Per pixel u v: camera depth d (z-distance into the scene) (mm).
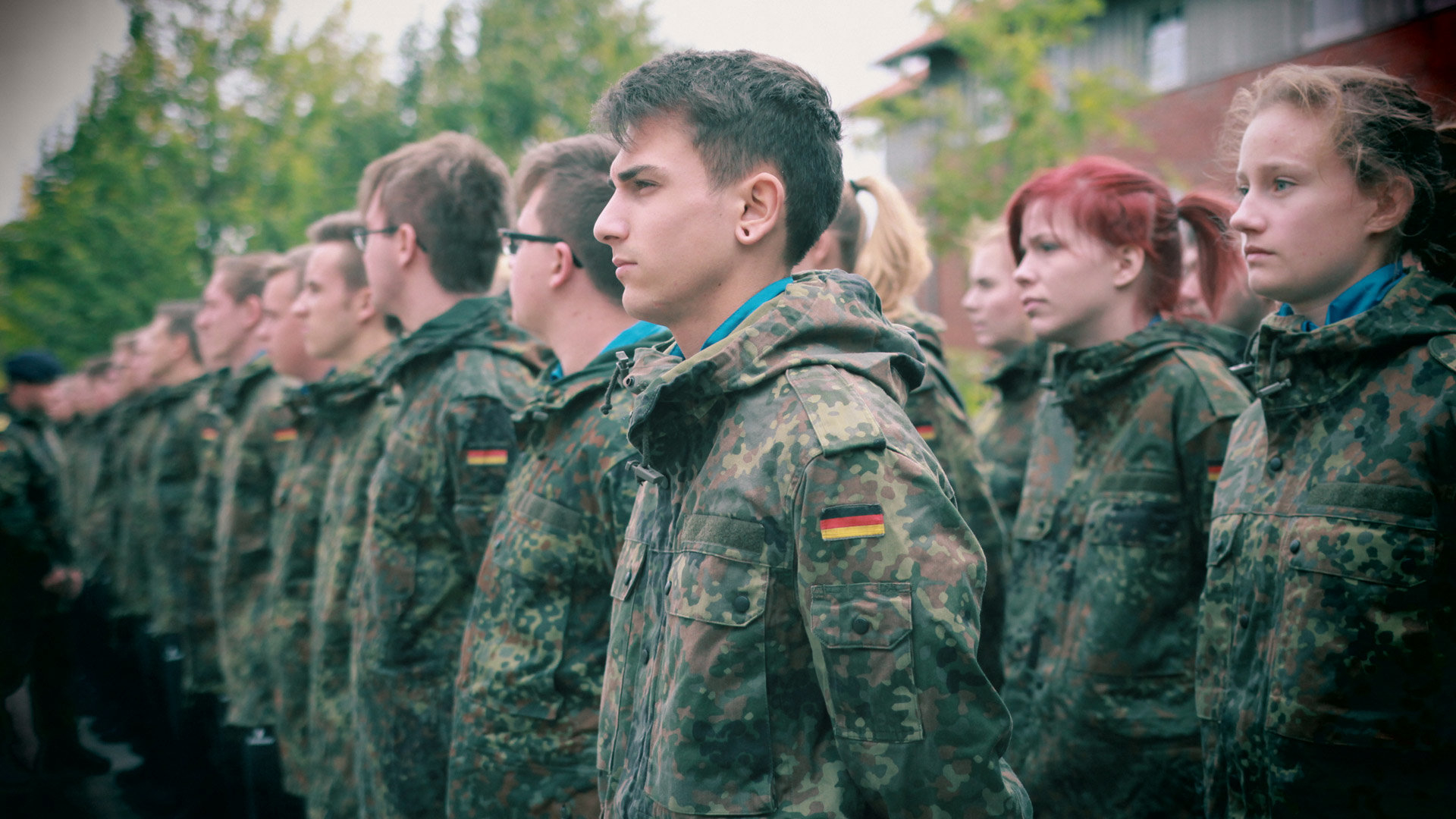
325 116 14547
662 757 1213
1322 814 1397
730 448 1233
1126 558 2074
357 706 2486
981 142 11750
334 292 3299
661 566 1327
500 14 14617
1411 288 1422
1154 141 12875
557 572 1920
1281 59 11297
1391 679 1351
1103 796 2074
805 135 1322
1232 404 2053
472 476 2369
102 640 7172
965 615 1140
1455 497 1342
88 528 7289
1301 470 1489
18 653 4910
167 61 14359
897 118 11844
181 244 13656
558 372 2221
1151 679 2043
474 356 2488
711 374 1234
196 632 4863
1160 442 2104
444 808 2375
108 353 13469
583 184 2084
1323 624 1395
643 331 2039
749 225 1297
